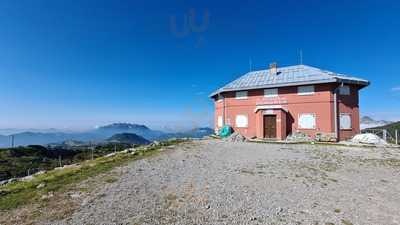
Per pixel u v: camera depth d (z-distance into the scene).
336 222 8.02
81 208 8.58
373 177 13.36
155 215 8.05
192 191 10.31
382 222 8.17
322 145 23.97
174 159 16.97
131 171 13.55
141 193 10.04
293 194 10.41
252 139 30.84
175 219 7.80
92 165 15.37
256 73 36.78
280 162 16.25
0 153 57.28
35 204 8.98
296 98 30.42
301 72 32.19
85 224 7.44
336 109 28.44
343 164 16.03
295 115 30.38
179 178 12.21
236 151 20.50
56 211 8.35
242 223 7.66
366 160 17.27
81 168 14.53
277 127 30.62
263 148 22.12
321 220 8.11
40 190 10.51
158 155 18.47
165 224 7.46
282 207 9.01
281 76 33.28
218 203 9.12
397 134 29.53
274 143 26.12
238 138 29.61
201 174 13.02
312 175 13.30
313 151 20.53
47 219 7.78
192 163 15.71
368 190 11.28
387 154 19.38
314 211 8.80
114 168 14.26
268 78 34.06
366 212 8.91
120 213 8.19
